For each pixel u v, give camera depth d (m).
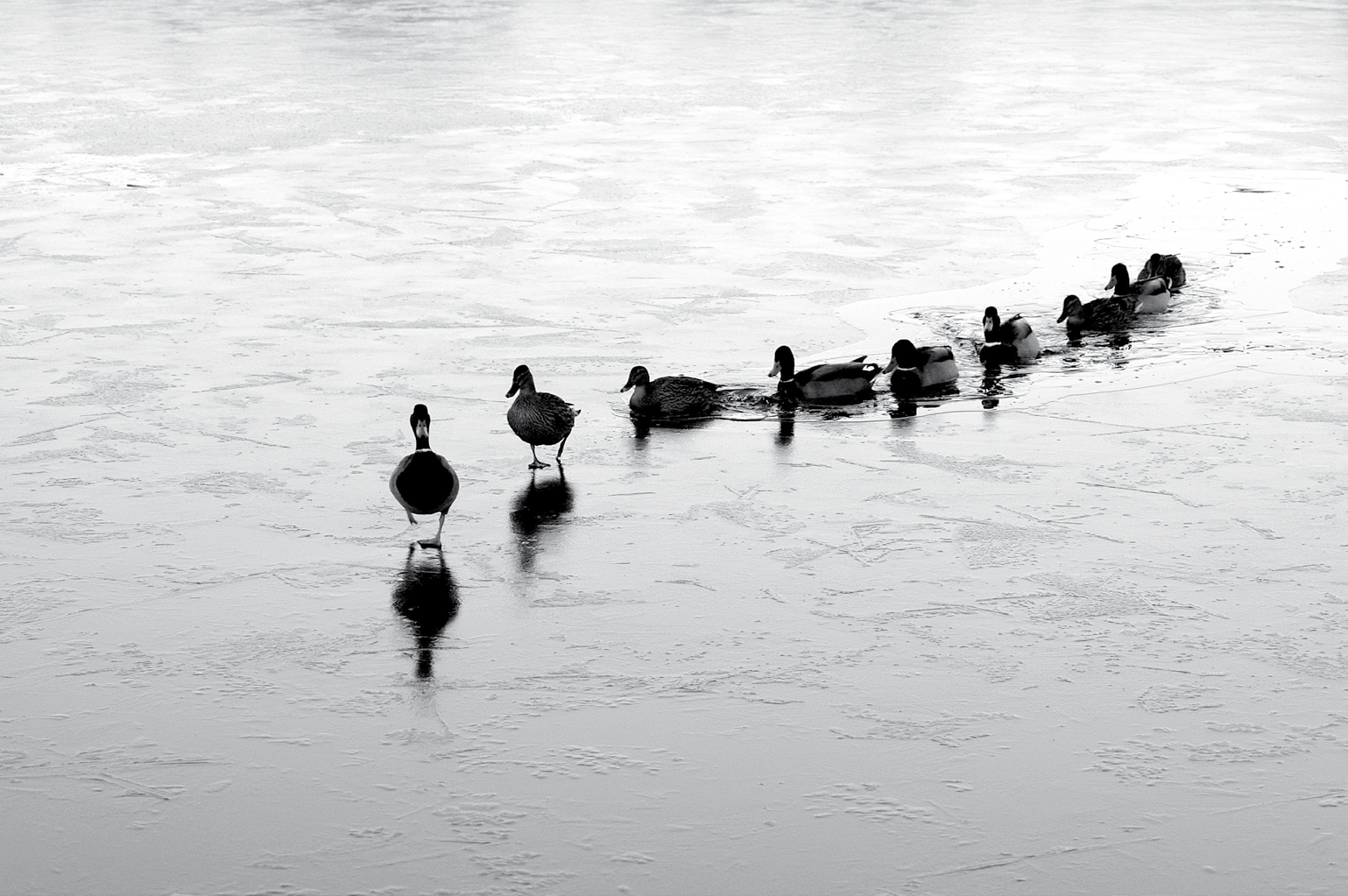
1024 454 13.85
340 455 13.87
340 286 20.75
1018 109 36.28
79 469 13.45
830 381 15.62
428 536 11.91
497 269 21.72
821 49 48.28
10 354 17.30
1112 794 8.10
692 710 9.08
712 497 12.82
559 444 13.93
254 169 29.34
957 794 8.13
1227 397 15.57
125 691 9.30
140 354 17.33
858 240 23.39
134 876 7.44
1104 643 9.93
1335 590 10.72
